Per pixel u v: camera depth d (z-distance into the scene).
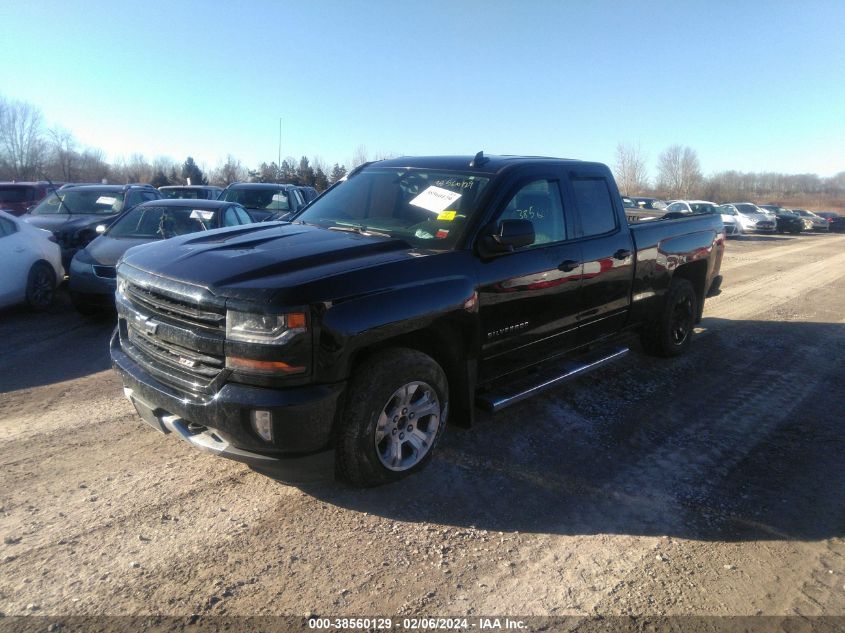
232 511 3.39
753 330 8.34
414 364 3.52
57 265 8.65
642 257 5.57
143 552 3.00
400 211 4.41
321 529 3.25
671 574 3.02
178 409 3.25
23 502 3.39
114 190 11.91
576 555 3.14
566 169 4.92
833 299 11.17
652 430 4.75
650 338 6.39
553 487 3.81
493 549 3.16
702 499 3.76
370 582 2.85
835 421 5.07
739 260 18.28
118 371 3.71
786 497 3.81
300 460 3.19
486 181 4.28
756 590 2.93
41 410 4.73
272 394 3.03
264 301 3.01
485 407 4.18
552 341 4.69
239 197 15.30
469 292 3.79
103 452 4.04
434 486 3.74
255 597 2.72
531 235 3.93
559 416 4.93
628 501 3.70
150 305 3.50
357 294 3.25
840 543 3.35
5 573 2.80
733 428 4.86
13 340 6.84
